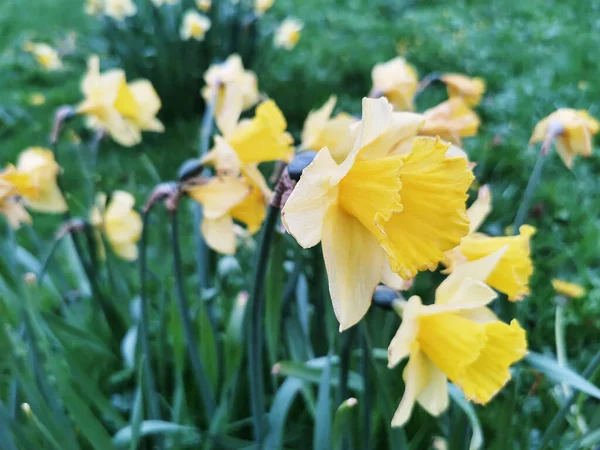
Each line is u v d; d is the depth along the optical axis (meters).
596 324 0.49
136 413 0.29
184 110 0.99
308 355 0.35
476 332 0.20
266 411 0.39
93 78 0.39
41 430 0.30
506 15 1.46
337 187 0.17
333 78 1.12
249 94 0.40
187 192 0.27
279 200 0.21
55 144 0.39
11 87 1.12
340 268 0.17
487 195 0.25
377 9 1.59
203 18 0.89
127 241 0.42
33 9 1.64
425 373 0.22
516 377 0.30
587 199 0.71
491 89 1.06
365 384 0.27
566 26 1.32
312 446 0.38
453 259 0.24
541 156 0.32
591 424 0.29
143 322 0.32
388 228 0.18
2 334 0.32
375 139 0.17
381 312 0.33
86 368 0.43
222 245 0.28
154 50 0.93
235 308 0.36
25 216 0.35
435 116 0.29
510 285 0.24
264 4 0.91
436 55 1.20
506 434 0.29
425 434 0.34
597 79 1.03
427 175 0.18
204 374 0.34
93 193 0.49
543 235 0.64
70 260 0.50
